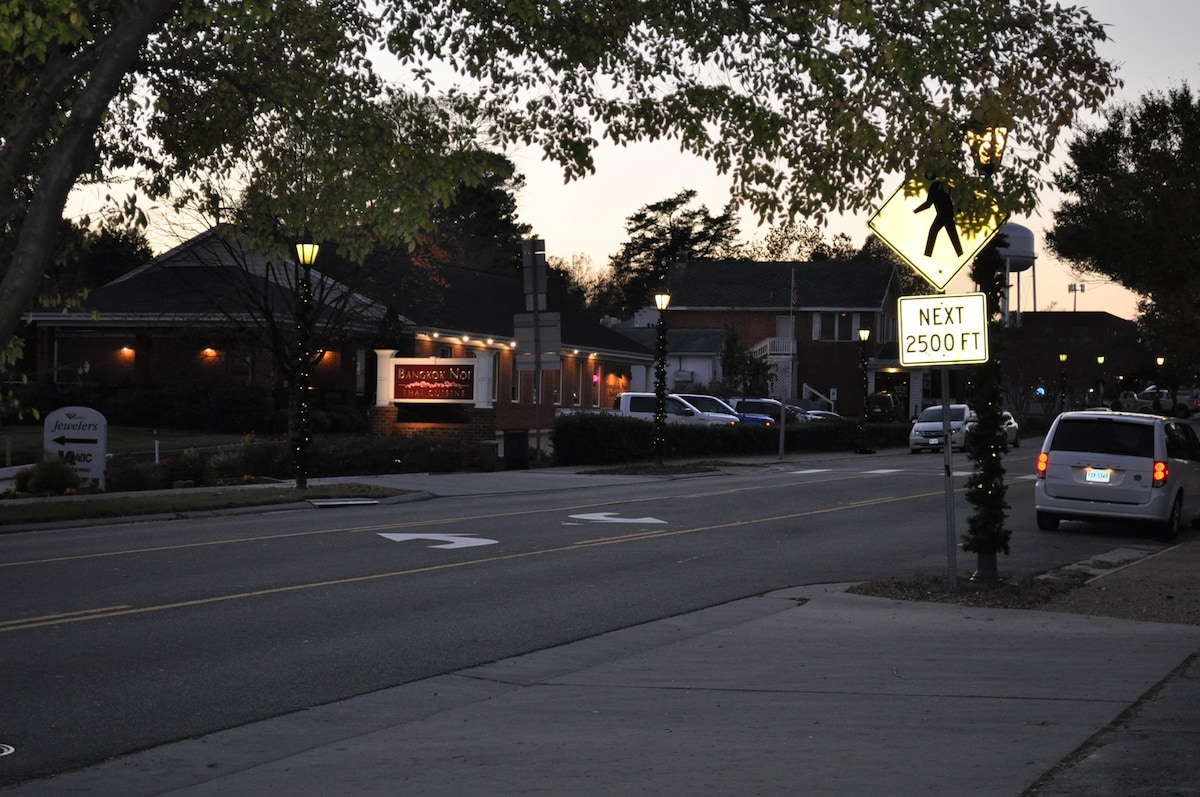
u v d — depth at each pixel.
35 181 13.30
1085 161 28.88
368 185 19.00
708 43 16.84
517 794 7.46
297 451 29.41
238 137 18.88
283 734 9.19
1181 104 28.05
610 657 12.16
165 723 9.44
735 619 14.35
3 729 9.20
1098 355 93.44
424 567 17.75
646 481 36.34
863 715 9.46
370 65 18.44
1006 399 93.62
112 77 9.89
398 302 52.66
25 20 10.20
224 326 47.47
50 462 27.70
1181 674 10.84
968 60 15.08
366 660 11.75
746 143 17.27
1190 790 7.10
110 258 62.56
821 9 14.96
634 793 7.41
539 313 39.22
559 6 16.48
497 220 101.12
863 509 28.06
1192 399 116.25
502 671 11.46
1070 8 15.05
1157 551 21.53
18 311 9.41
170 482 30.95
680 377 88.25
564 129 18.41
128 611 13.80
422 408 42.31
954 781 7.48
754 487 34.19
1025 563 19.67
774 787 7.46
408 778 7.90
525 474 38.00
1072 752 8.12
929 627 13.54
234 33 17.08
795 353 89.00
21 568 16.81
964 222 14.98
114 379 54.03
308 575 16.72
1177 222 27.05
